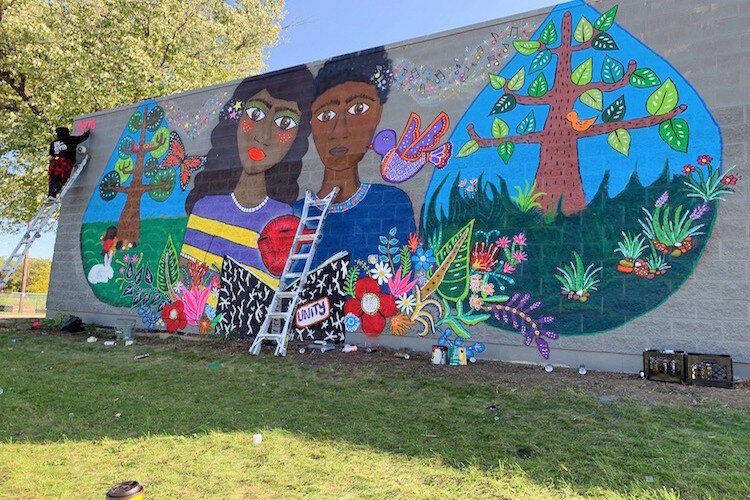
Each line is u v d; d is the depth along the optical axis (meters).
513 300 7.10
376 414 4.77
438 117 8.06
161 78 16.92
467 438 4.07
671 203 6.29
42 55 15.97
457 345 7.40
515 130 7.41
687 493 3.06
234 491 3.15
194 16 18.52
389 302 8.02
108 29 16.55
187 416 4.73
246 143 10.00
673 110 6.42
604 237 6.63
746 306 5.77
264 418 4.67
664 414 4.57
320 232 8.81
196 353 7.96
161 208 10.84
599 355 6.48
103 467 3.52
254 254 9.50
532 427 4.32
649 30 6.71
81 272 11.62
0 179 17.77
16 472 3.41
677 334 6.07
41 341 9.33
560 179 7.00
